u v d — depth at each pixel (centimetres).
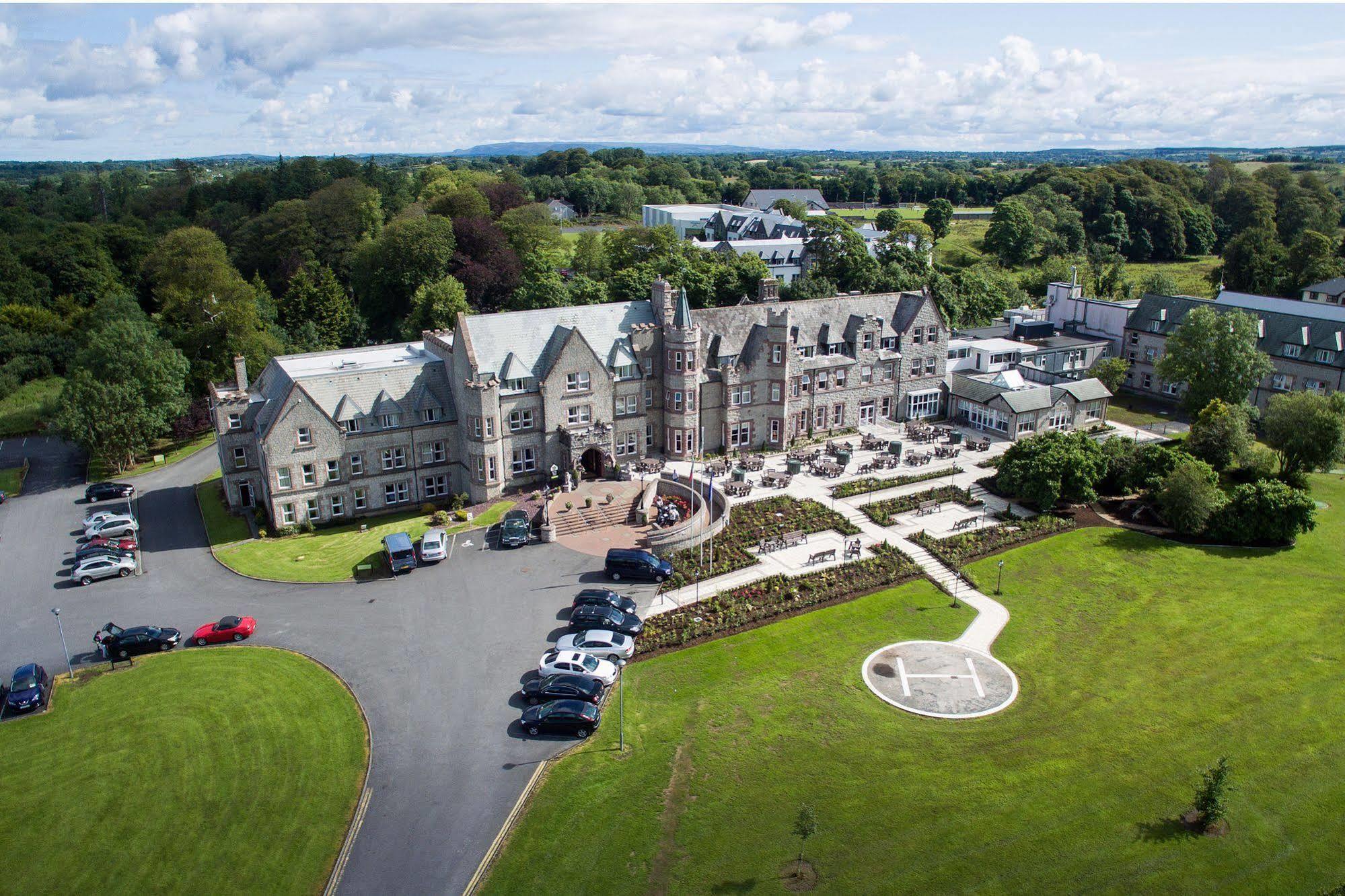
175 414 10225
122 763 4728
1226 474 9012
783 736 4897
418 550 7150
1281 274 16712
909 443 9812
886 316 10419
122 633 5781
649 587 6581
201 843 4162
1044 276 17888
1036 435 8112
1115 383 11338
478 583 6694
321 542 7562
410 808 4353
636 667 5578
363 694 5291
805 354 9812
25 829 4269
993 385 10438
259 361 11619
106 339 9706
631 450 9131
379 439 7994
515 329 8475
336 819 4294
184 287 13162
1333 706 5200
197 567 7144
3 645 5950
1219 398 9869
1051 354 11725
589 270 17138
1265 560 7138
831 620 6169
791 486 8562
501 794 4447
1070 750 4800
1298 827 4266
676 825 4231
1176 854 4094
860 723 5019
